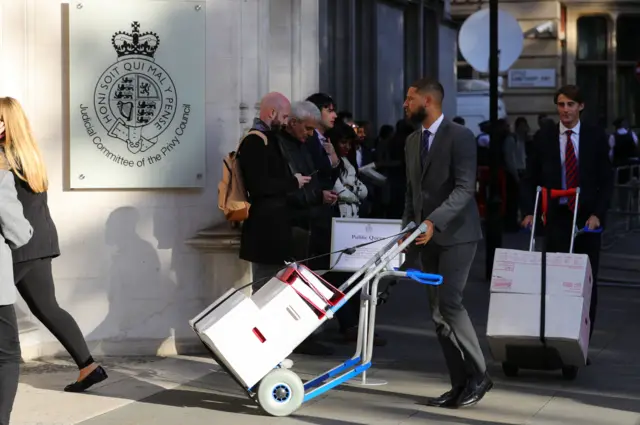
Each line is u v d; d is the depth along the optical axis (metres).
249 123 8.78
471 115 26.53
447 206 6.89
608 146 8.24
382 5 21.03
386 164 16.62
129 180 8.47
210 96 8.61
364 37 20.38
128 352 8.54
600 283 12.90
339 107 19.33
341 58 19.33
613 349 9.03
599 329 9.98
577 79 33.41
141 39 8.44
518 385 7.71
